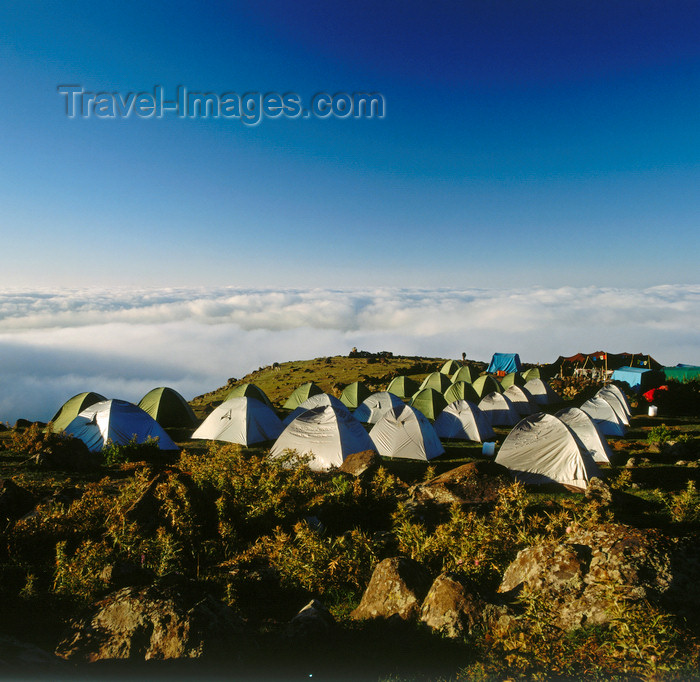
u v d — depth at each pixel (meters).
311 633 5.18
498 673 4.24
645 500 13.09
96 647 4.37
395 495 12.28
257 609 6.56
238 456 12.36
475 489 13.12
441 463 18.91
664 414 31.66
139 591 4.86
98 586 6.24
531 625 4.92
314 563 7.33
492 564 7.16
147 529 8.38
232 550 8.30
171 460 17.19
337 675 4.52
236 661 4.33
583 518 9.51
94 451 17.75
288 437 17.88
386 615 5.77
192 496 9.09
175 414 26.02
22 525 8.23
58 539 8.27
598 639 4.35
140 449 17.36
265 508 9.23
